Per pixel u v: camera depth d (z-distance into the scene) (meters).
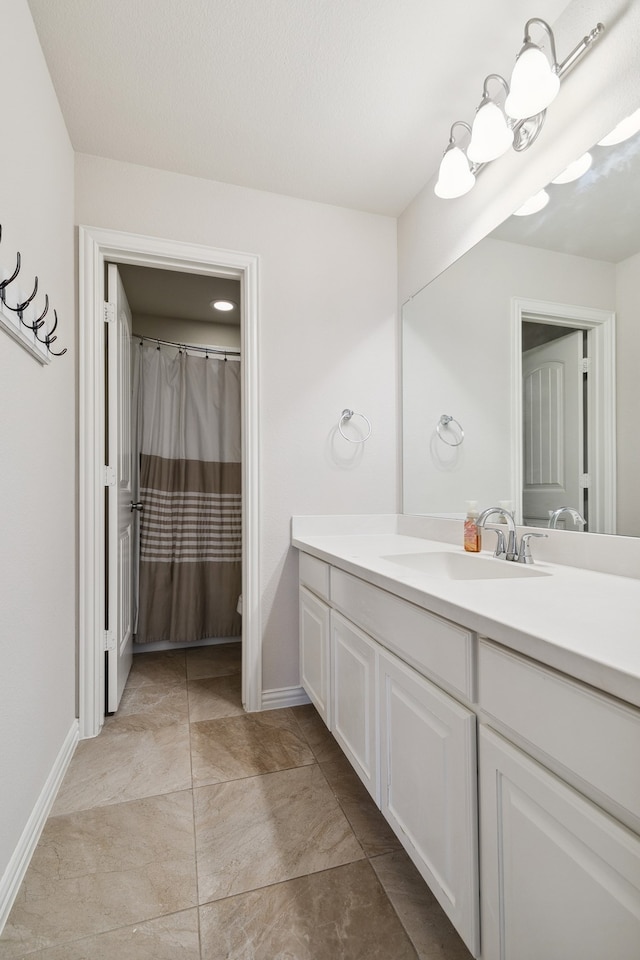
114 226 1.84
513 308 1.48
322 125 1.66
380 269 2.22
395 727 1.10
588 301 1.21
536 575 1.22
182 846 1.24
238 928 1.00
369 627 1.26
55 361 1.49
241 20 1.28
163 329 3.15
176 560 2.90
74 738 1.71
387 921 1.02
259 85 1.49
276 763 1.62
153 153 1.81
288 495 2.06
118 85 1.48
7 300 1.00
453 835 0.85
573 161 1.24
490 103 1.25
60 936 0.98
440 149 1.79
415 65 1.42
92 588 1.81
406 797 1.04
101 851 1.22
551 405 1.34
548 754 0.64
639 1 1.05
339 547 1.73
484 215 1.62
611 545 1.15
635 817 0.52
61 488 1.58
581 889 0.58
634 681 0.50
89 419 1.80
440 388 1.89
